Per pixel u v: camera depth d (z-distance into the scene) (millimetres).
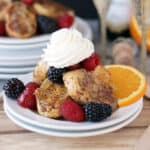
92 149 606
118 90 666
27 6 887
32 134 637
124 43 882
